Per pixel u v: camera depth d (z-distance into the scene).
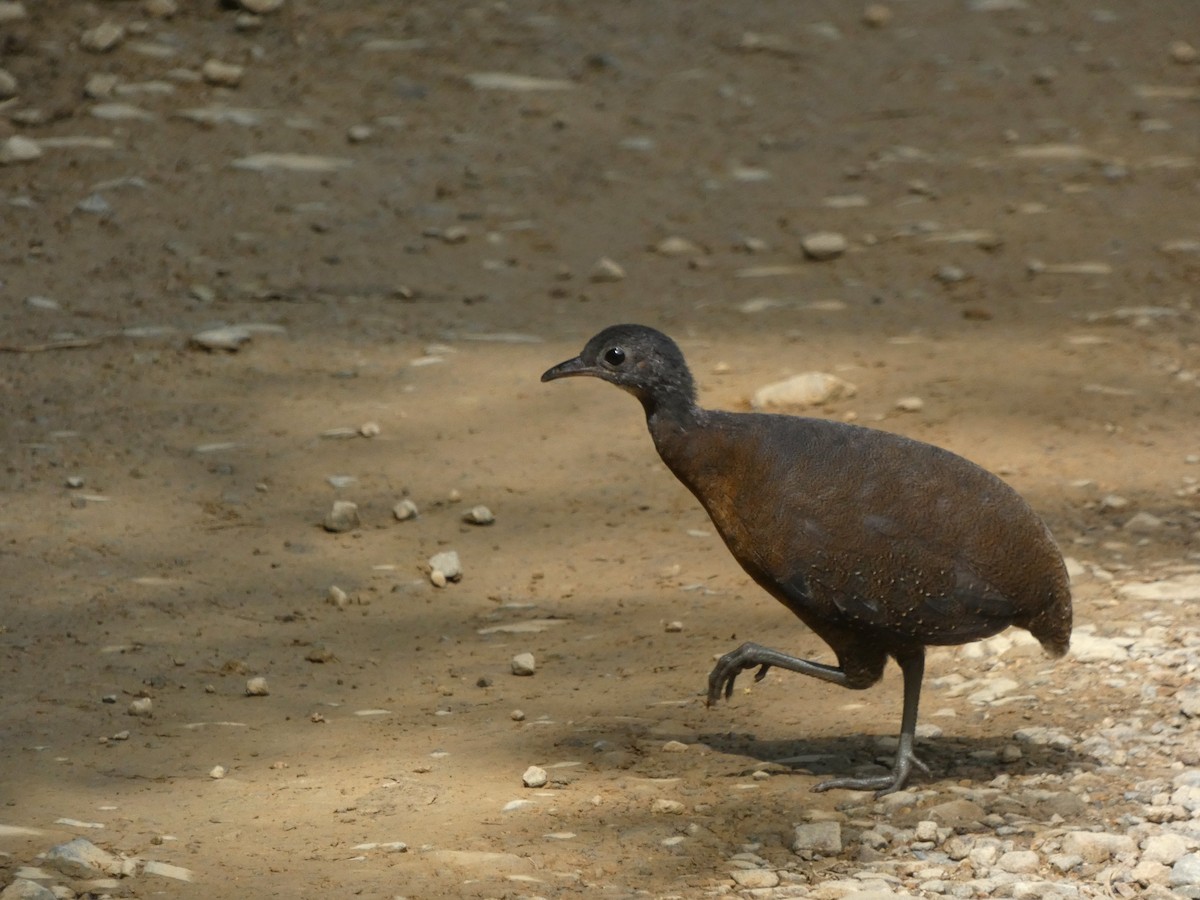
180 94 21.45
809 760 8.41
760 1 27.08
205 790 8.09
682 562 11.88
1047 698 9.00
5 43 21.89
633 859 7.14
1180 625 9.84
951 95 24.22
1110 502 12.34
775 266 18.61
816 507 7.68
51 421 13.76
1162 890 6.75
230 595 11.16
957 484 7.72
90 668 9.88
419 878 6.86
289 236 18.34
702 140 22.09
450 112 22.06
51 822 7.54
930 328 16.70
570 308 17.22
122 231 17.95
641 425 14.45
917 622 7.71
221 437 13.75
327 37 23.72
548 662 10.20
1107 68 25.56
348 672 10.05
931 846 7.28
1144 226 19.70
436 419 14.36
